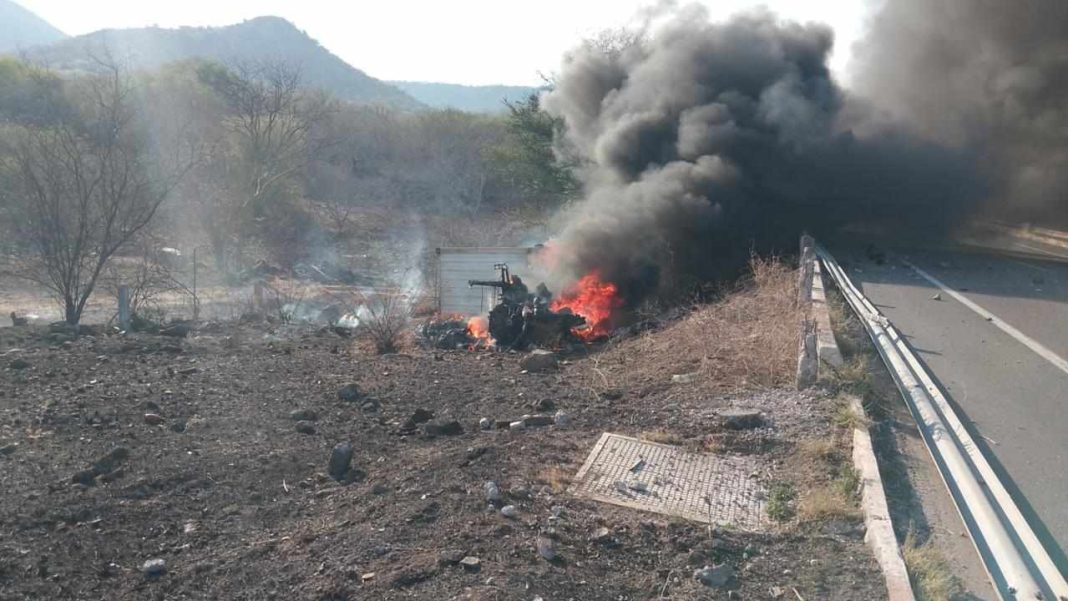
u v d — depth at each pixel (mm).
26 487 5715
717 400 7645
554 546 4785
